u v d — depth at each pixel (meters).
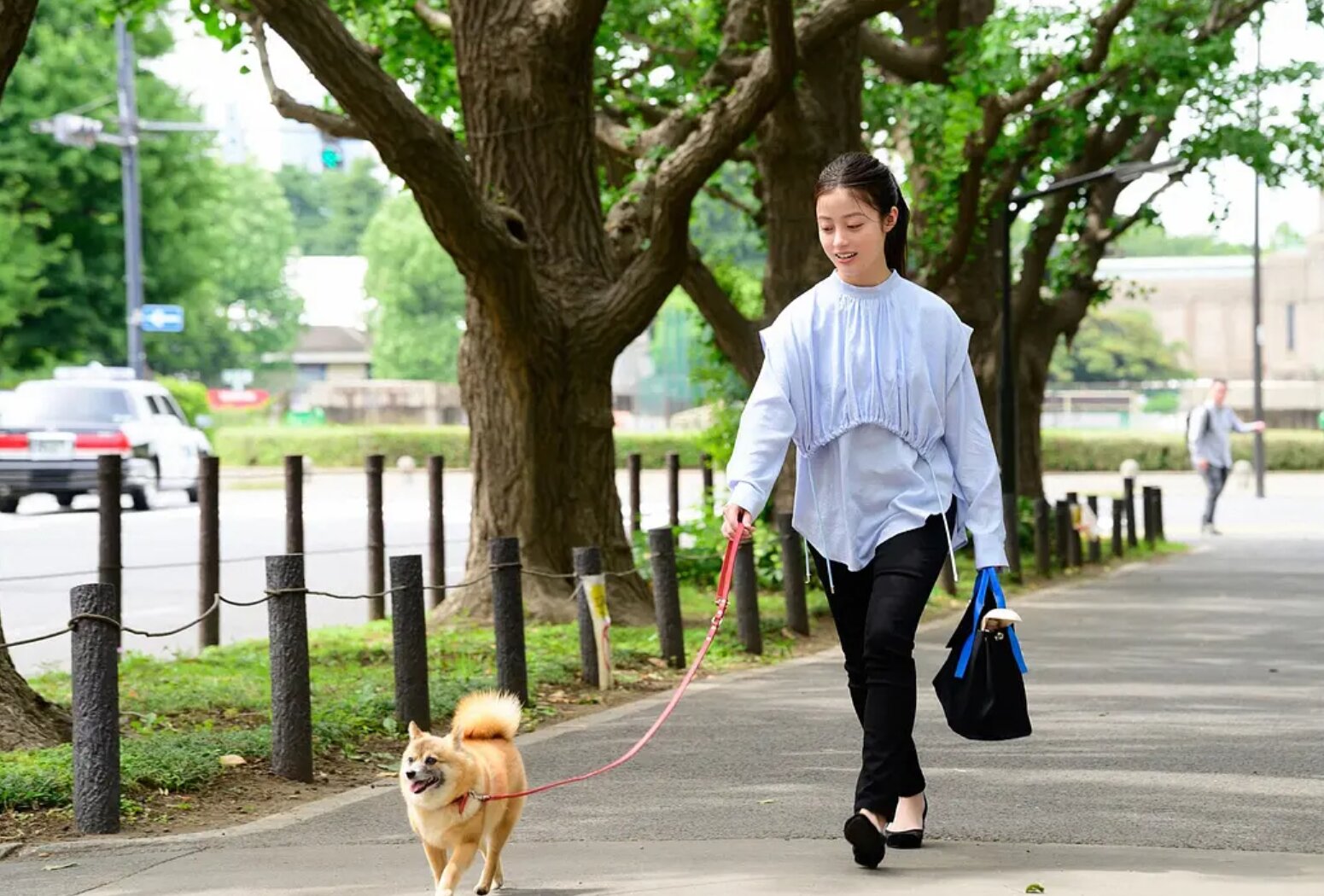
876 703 5.70
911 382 5.80
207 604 13.60
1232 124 23.70
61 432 30.03
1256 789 7.39
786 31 13.15
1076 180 23.03
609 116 20.36
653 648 12.80
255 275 89.44
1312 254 101.50
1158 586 20.00
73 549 23.09
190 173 50.94
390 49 18.89
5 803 7.03
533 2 14.48
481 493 14.71
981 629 5.72
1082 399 84.62
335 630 14.56
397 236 86.94
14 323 47.78
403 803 7.42
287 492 15.39
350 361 115.06
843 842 6.27
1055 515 23.67
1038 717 9.68
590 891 5.54
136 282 39.12
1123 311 100.31
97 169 48.22
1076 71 21.11
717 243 27.25
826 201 5.82
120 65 38.81
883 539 5.81
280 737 7.88
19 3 8.52
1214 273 102.62
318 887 5.72
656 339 74.56
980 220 22.39
